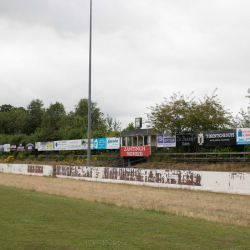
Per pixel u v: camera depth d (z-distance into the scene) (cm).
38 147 5853
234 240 847
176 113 3909
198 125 3800
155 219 1153
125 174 2717
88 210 1298
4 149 6606
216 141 3312
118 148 4403
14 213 1144
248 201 1656
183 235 891
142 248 727
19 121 10312
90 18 3650
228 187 2000
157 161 3872
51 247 703
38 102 11188
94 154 5128
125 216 1191
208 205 1552
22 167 4084
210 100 3928
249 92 3509
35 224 955
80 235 834
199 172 2167
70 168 3331
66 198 1736
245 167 2884
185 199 1755
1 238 764
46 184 2634
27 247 695
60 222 1009
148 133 4109
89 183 2750
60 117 9875
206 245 783
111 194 1978
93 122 9250
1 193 1802
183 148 3894
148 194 1973
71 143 5112
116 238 818
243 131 3103
